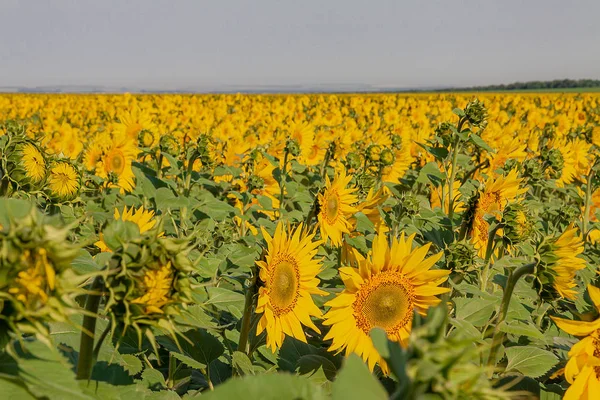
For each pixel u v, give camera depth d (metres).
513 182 4.57
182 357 2.88
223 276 3.43
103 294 1.58
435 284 3.16
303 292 3.26
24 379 1.33
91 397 1.42
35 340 1.47
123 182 7.29
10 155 3.32
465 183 6.35
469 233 4.66
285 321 3.20
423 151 10.37
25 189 3.39
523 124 19.30
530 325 3.20
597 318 2.37
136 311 1.55
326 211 4.60
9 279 1.26
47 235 1.29
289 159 8.44
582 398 2.33
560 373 2.48
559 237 2.94
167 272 1.58
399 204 5.12
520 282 3.75
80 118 24.88
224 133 14.05
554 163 7.86
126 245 1.56
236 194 7.03
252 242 5.35
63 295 1.31
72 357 1.90
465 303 3.31
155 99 33.47
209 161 6.79
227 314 3.88
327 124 18.11
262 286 3.05
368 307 3.18
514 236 3.87
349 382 1.03
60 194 3.53
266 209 6.67
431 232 4.56
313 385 1.12
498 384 3.04
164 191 5.38
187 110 20.48
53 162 3.54
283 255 3.20
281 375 1.11
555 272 2.89
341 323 3.19
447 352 1.04
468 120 5.48
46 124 16.92
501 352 3.14
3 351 1.39
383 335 1.14
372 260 3.22
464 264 3.75
